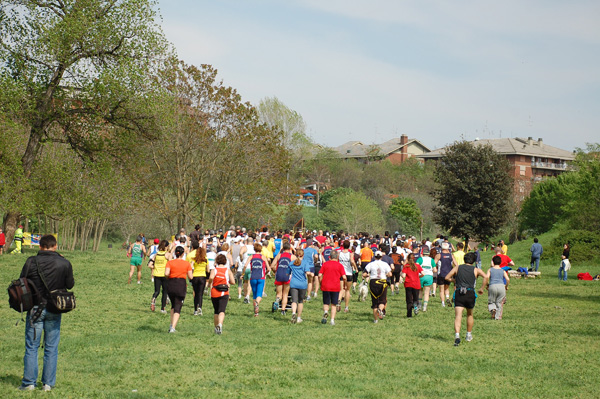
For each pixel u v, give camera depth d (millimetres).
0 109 31797
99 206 39750
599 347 13570
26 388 8547
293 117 84062
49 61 32438
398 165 118188
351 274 19828
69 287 8875
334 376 10234
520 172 120250
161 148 44500
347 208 83562
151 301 19172
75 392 8641
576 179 74438
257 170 49156
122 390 8898
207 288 23312
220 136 47906
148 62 34906
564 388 9859
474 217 52781
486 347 13312
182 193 47125
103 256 40312
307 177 105688
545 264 46781
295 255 17547
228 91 47844
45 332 8727
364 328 15828
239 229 29172
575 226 55188
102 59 34219
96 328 14492
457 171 53625
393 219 90062
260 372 10383
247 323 16188
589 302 23219
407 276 18547
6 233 36875
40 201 34594
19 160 33281
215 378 9891
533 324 17062
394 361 11609
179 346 12445
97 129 35312
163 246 18094
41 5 33500
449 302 21594
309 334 14539
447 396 9141
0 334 13086
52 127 35938
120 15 33969
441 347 13234
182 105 45281
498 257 18469
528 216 84625
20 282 8453
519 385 9992
